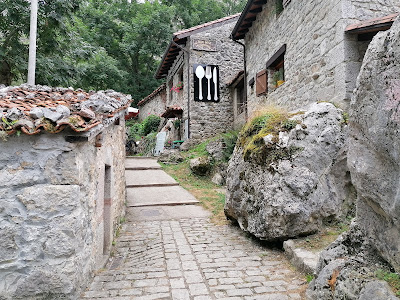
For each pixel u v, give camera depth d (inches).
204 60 502.3
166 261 143.5
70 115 102.7
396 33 69.6
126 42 978.1
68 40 356.5
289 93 270.8
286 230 148.3
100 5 1053.8
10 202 97.3
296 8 257.0
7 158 98.4
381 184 74.6
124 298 107.2
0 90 154.9
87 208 115.3
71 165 102.3
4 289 95.6
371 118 76.4
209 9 1054.4
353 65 187.0
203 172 373.4
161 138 576.1
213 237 181.0
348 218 160.6
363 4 191.8
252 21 375.9
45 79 327.0
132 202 267.6
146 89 1043.3
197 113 498.6
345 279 83.7
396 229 74.7
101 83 711.1
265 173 160.7
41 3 311.4
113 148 176.1
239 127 426.6
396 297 68.7
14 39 325.4
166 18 971.9
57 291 98.0
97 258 134.2
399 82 67.3
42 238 97.8
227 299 106.3
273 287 115.0
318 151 159.3
